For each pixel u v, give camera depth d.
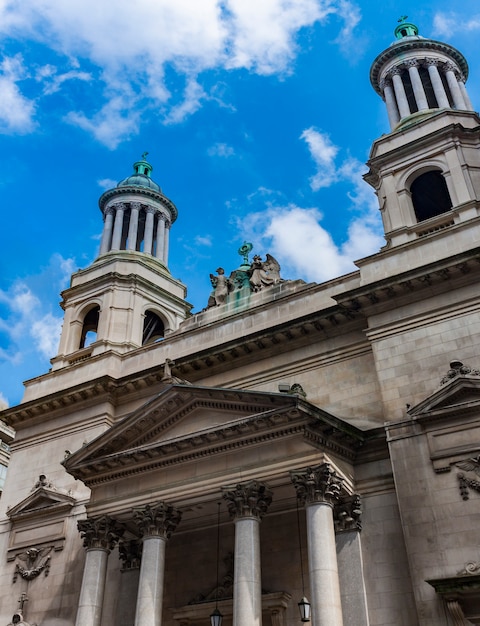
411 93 39.50
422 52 38.88
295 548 26.11
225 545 27.88
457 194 30.41
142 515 25.25
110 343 37.97
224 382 31.69
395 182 32.69
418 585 21.58
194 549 28.48
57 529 32.03
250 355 31.52
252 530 23.00
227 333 33.62
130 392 34.66
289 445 23.70
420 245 28.80
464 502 22.16
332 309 29.05
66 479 33.59
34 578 31.34
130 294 40.44
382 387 26.02
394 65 38.84
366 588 23.14
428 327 26.22
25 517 33.38
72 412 35.81
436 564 21.61
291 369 30.08
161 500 25.22
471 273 26.20
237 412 25.42
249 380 31.02
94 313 43.00
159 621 23.33
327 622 20.25
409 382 25.55
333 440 24.42
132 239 44.69
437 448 23.44
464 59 39.59
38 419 36.97
